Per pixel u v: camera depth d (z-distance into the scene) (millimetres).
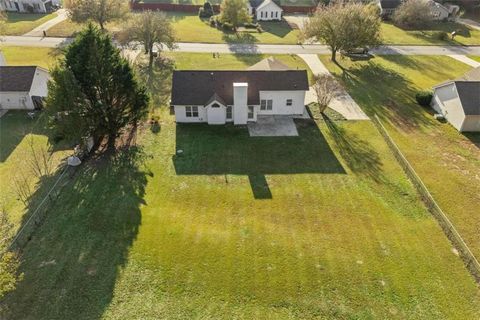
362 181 29078
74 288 19156
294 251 22062
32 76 40094
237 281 19984
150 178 28672
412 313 18594
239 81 38094
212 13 82750
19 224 23562
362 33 52562
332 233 23641
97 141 33281
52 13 79875
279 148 33531
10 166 29922
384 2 84188
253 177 29359
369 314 18500
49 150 32250
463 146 34594
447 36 69688
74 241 22125
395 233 23781
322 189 28062
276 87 37906
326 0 88562
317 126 37500
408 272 20875
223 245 22297
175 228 23484
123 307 18359
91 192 26656
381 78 50531
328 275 20516
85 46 29375
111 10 63625
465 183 29094
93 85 29578
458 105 37062
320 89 40344
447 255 22156
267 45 63875
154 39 54156
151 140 34125
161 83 47500
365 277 20469
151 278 19922
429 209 26094
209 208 25656
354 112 40656
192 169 30094
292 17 85250
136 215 24484
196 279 20000
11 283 17203
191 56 57500
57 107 28391
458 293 19734
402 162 31406
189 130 36188
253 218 24828
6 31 64375
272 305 18812
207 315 18203
